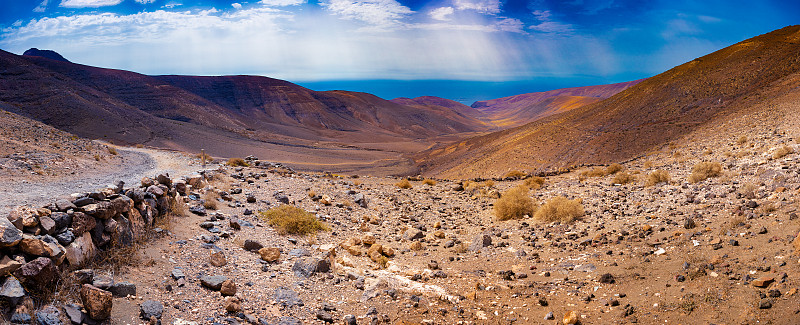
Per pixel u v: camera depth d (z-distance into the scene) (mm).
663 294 7598
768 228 9203
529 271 10156
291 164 170125
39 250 6191
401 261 11250
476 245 12609
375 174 153875
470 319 7633
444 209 18578
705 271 7988
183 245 9320
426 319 7598
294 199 17219
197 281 7812
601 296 8102
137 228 9008
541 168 83938
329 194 19188
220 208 13562
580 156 83625
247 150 194750
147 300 6719
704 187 15516
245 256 9656
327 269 9625
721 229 10000
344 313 7738
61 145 29953
